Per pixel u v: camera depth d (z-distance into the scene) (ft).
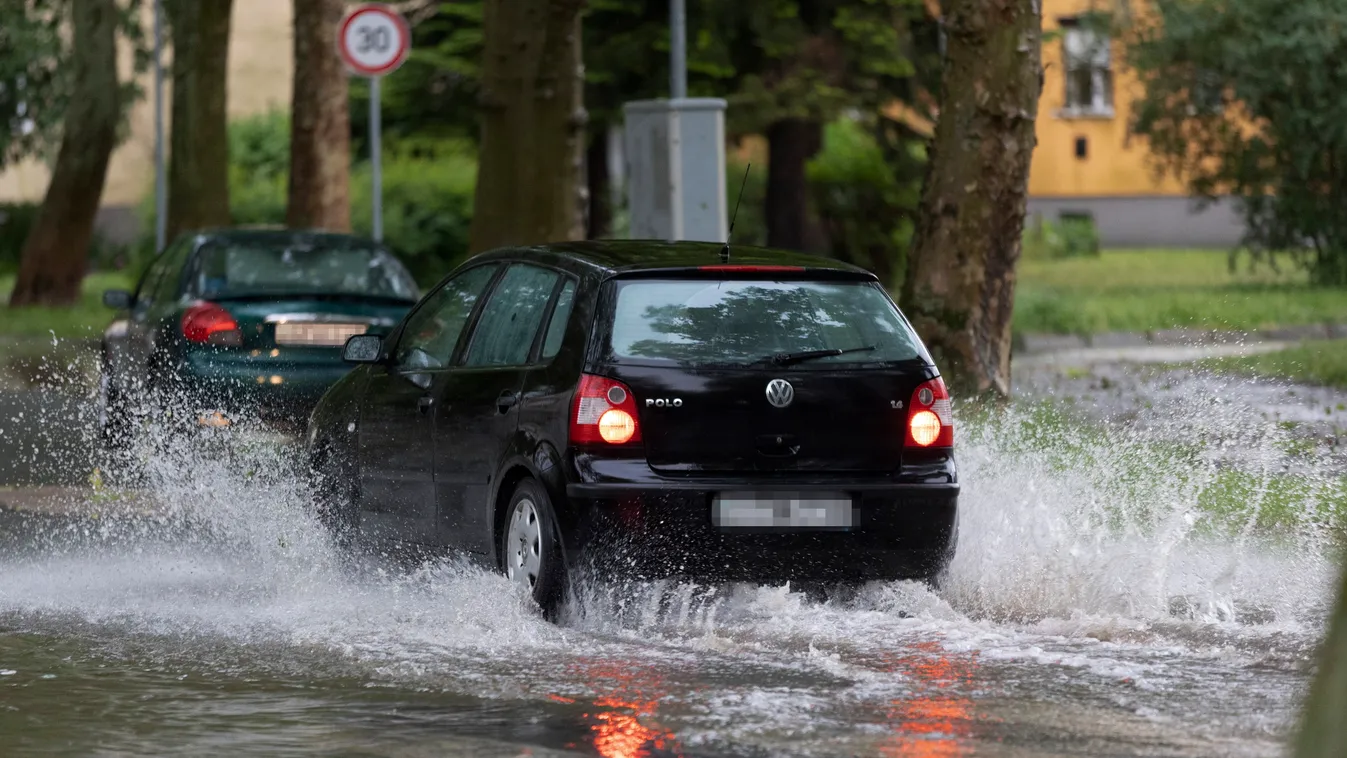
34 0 495.00
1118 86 411.34
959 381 168.86
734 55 336.49
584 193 215.92
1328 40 357.61
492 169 211.20
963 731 74.08
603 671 85.97
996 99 168.66
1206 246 574.56
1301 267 387.14
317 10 311.68
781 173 372.38
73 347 301.43
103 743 73.67
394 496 114.21
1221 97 380.37
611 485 94.48
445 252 415.85
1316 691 54.60
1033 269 483.51
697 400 96.02
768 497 95.86
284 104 599.16
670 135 201.26
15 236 620.90
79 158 414.41
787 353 98.07
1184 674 84.94
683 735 73.51
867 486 97.14
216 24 379.76
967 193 169.27
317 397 162.71
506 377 103.04
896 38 339.98
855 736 73.26
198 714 78.54
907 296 172.35
